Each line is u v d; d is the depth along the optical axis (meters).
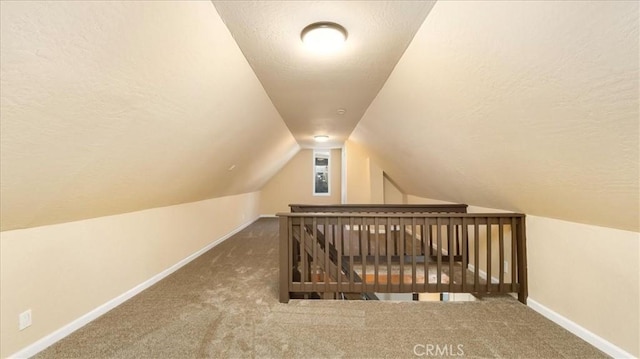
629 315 1.69
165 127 2.13
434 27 1.67
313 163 8.51
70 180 1.78
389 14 1.63
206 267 3.72
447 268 3.64
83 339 1.99
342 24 1.74
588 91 1.20
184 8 1.46
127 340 1.97
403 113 2.93
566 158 1.61
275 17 1.68
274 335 2.02
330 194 8.48
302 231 2.70
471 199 3.46
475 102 1.87
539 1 1.09
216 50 1.91
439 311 2.39
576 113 1.33
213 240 5.00
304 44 2.00
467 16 1.42
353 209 3.79
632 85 1.05
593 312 1.90
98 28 1.19
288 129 4.95
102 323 2.21
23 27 0.98
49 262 1.96
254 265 3.81
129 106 1.68
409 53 2.05
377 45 1.99
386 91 2.83
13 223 1.71
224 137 3.16
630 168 1.34
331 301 2.61
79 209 2.09
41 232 1.92
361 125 4.46
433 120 2.51
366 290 2.65
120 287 2.62
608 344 1.79
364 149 6.21
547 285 2.31
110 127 1.69
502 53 1.41
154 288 2.97
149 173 2.48
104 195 2.20
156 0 1.30
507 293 2.76
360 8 1.58
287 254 2.61
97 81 1.38
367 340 1.95
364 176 6.61
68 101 1.34
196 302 2.60
